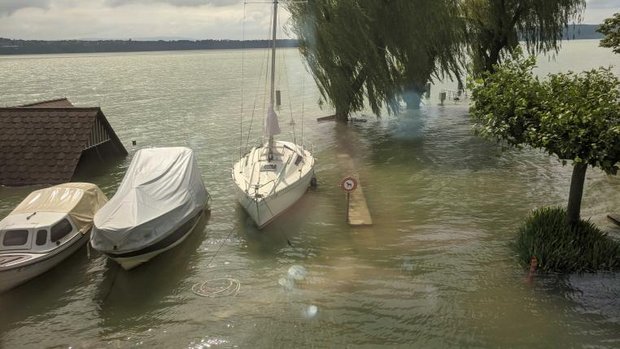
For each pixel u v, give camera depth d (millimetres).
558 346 11531
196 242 18188
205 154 31453
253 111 49156
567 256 14773
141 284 15219
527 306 13180
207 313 13453
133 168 19922
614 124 12977
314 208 21234
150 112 49719
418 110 45656
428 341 11906
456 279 14750
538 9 36875
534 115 14742
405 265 15812
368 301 13734
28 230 15789
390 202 21969
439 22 33000
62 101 34000
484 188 23438
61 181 24297
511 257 16031
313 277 15258
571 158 13469
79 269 16219
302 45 33219
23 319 13492
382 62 32844
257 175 20891
